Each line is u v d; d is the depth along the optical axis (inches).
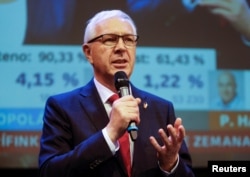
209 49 135.8
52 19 130.7
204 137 133.3
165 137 68.1
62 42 130.4
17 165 127.3
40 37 129.9
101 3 132.4
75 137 73.5
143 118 77.6
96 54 75.8
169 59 133.8
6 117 127.3
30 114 128.2
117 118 67.0
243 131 134.7
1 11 129.0
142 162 73.5
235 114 134.9
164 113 80.0
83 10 131.8
